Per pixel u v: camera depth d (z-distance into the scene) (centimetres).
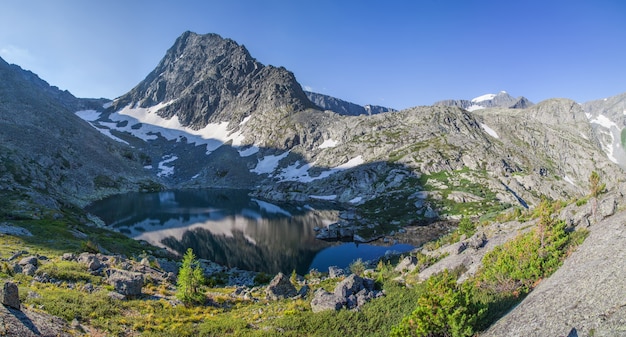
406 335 2417
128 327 3100
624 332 1584
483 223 6719
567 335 1795
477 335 2291
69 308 3066
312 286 5131
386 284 4259
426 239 9869
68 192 15725
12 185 11669
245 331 3225
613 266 2133
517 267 3061
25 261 4306
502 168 17288
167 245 9294
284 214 14138
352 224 11212
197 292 4203
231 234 10688
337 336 3005
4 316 2284
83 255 5119
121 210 14512
